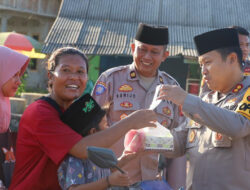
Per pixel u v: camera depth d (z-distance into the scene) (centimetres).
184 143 328
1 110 305
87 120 247
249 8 1554
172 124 401
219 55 291
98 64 1521
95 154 211
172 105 397
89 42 1339
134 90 389
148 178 372
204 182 292
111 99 389
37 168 242
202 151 297
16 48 1037
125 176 225
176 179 386
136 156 268
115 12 1498
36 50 1205
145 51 378
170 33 1411
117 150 351
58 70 259
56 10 2153
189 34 1412
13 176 256
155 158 376
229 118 268
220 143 285
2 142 300
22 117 253
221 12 1520
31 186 241
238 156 281
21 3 2066
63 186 239
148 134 266
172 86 278
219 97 310
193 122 316
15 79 321
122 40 1369
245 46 446
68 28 1393
